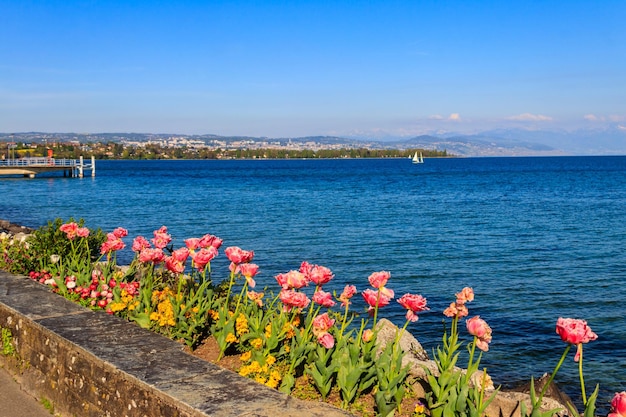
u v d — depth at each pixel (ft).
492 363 34.60
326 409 13.44
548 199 160.15
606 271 61.26
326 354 16.93
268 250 72.54
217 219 106.73
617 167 482.28
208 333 21.13
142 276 25.63
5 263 29.60
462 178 297.33
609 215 118.11
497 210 128.47
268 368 17.22
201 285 21.91
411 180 276.62
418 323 41.60
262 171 416.87
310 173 374.02
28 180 251.60
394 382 15.93
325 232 89.56
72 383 17.25
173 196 167.02
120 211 121.70
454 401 14.82
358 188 211.82
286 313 18.93
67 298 23.59
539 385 26.12
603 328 41.50
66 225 27.12
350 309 43.57
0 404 18.44
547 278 57.67
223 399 13.62
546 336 39.55
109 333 18.28
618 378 32.68
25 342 19.90
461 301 15.66
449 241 81.61
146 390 14.42
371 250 73.36
